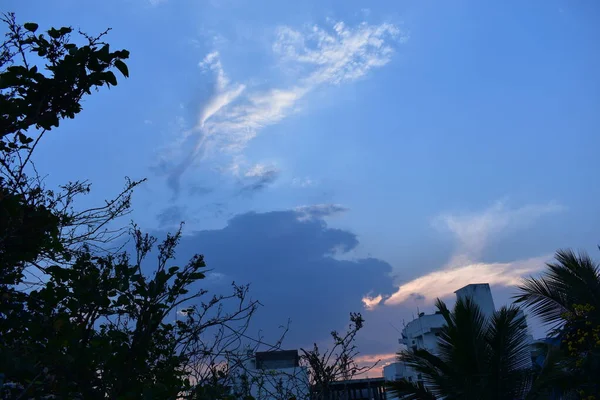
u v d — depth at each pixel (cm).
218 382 510
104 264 478
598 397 1286
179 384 477
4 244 427
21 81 452
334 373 606
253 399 516
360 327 629
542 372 1359
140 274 472
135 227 494
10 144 468
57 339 422
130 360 437
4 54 454
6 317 435
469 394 1350
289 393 589
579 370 1362
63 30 462
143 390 415
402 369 4119
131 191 554
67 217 517
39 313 445
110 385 423
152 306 461
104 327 482
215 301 523
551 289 1577
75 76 453
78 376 406
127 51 471
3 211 422
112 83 473
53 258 477
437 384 1441
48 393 399
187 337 502
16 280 465
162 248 489
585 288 1488
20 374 362
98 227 532
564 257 1553
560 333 1509
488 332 1395
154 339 482
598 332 1384
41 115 461
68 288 456
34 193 467
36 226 435
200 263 488
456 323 1401
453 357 1402
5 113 440
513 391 1364
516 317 1505
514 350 1372
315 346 615
